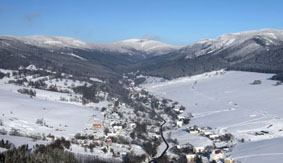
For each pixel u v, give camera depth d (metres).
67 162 71.12
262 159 97.56
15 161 58.88
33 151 71.81
